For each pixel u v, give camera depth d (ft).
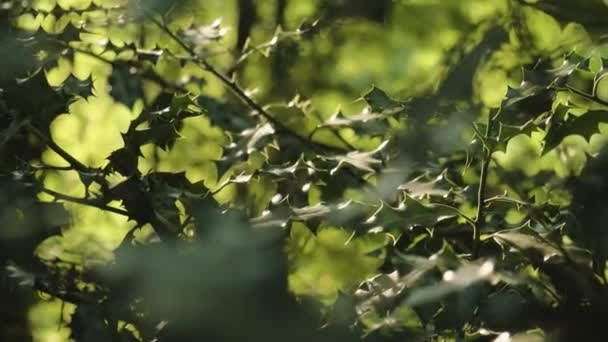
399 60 23.30
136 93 14.26
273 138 12.98
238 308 11.48
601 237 10.27
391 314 10.05
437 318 9.09
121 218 16.31
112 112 20.52
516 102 9.71
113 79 14.19
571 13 18.10
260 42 22.50
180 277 11.39
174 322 11.50
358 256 14.56
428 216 9.64
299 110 13.97
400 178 11.73
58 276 12.03
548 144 9.62
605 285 9.73
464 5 23.24
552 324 9.72
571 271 9.66
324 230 15.01
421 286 8.96
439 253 9.19
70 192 16.61
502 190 11.91
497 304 9.84
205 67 13.24
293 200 12.31
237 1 22.26
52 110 12.26
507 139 9.47
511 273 9.13
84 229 16.15
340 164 11.58
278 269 11.66
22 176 12.15
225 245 11.27
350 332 11.00
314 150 12.95
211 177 17.17
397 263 9.33
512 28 20.08
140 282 11.53
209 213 11.33
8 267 11.87
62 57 14.07
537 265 9.50
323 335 11.20
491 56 18.51
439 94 16.74
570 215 10.45
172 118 12.21
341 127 12.83
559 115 9.55
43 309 14.40
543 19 20.22
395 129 12.50
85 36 15.44
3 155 12.53
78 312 11.81
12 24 13.92
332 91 22.66
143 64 14.25
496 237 9.52
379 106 11.94
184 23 19.13
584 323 9.64
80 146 20.86
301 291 12.57
